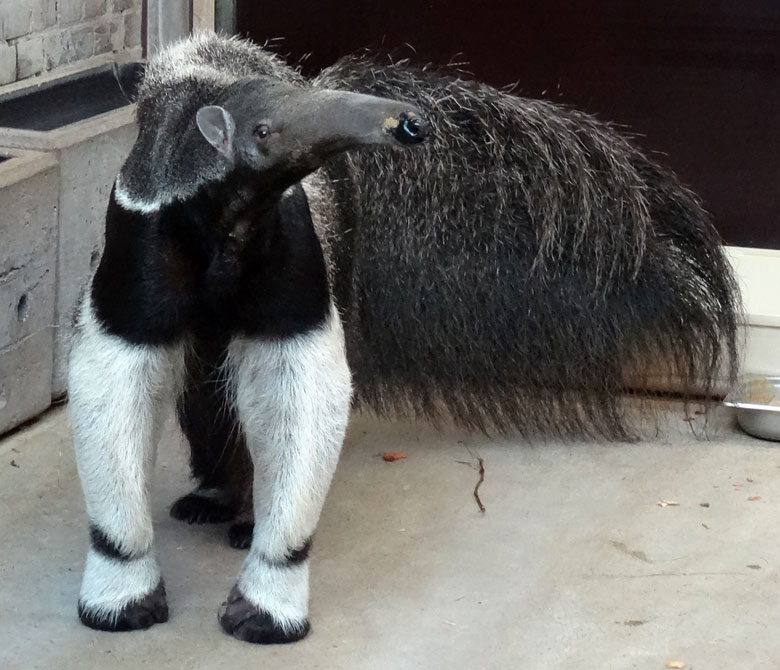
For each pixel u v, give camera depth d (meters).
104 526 2.89
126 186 2.77
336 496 3.37
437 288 3.46
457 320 3.47
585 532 3.27
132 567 2.94
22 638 2.92
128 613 2.93
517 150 3.49
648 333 3.55
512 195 3.48
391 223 3.44
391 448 3.57
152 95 2.82
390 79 3.48
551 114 3.55
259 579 2.92
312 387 2.81
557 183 3.47
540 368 3.53
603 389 3.57
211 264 2.75
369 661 2.89
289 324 2.80
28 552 3.14
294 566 2.92
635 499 3.40
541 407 3.57
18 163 3.49
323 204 3.14
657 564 3.18
